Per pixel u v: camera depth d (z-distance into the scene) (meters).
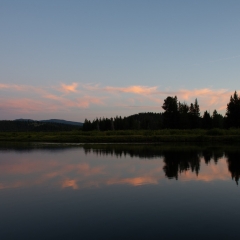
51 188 17.00
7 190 16.64
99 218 11.91
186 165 25.06
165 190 16.20
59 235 10.34
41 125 176.88
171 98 94.19
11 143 56.81
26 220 11.83
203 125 95.25
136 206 13.39
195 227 10.86
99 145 49.38
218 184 17.59
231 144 48.16
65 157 32.22
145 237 10.05
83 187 17.14
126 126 116.44
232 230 10.55
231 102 84.50
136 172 21.83
